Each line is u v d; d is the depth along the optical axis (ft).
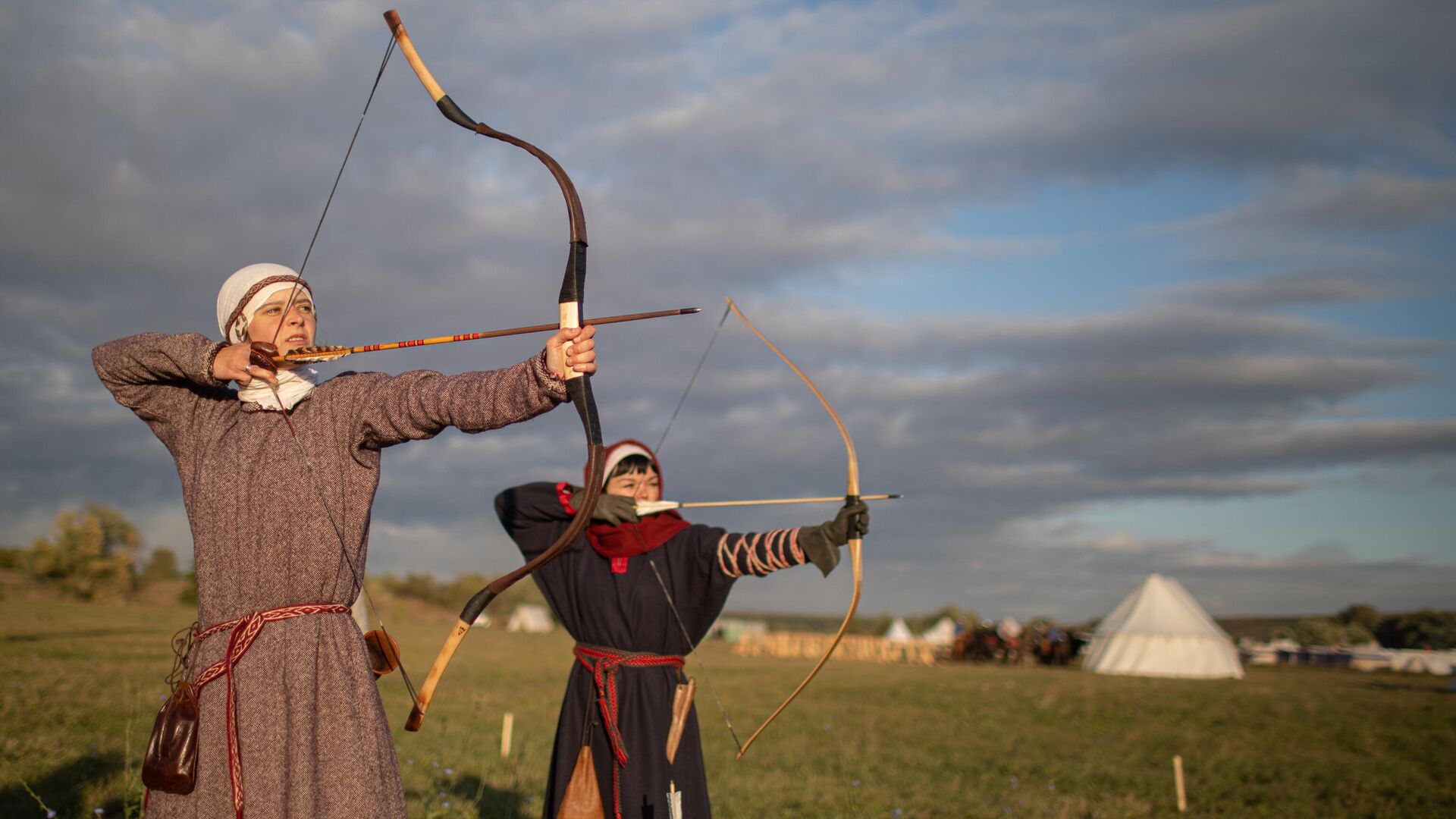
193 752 8.20
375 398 8.93
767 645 121.08
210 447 8.93
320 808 8.16
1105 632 107.04
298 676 8.36
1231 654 103.04
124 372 8.91
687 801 13.32
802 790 25.79
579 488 14.43
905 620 157.89
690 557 13.67
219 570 8.61
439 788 21.62
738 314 14.42
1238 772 32.94
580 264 9.53
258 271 9.37
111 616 86.58
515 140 10.34
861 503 13.00
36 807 16.85
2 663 39.86
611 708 13.47
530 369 8.81
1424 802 28.02
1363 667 130.82
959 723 45.21
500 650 81.51
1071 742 39.93
